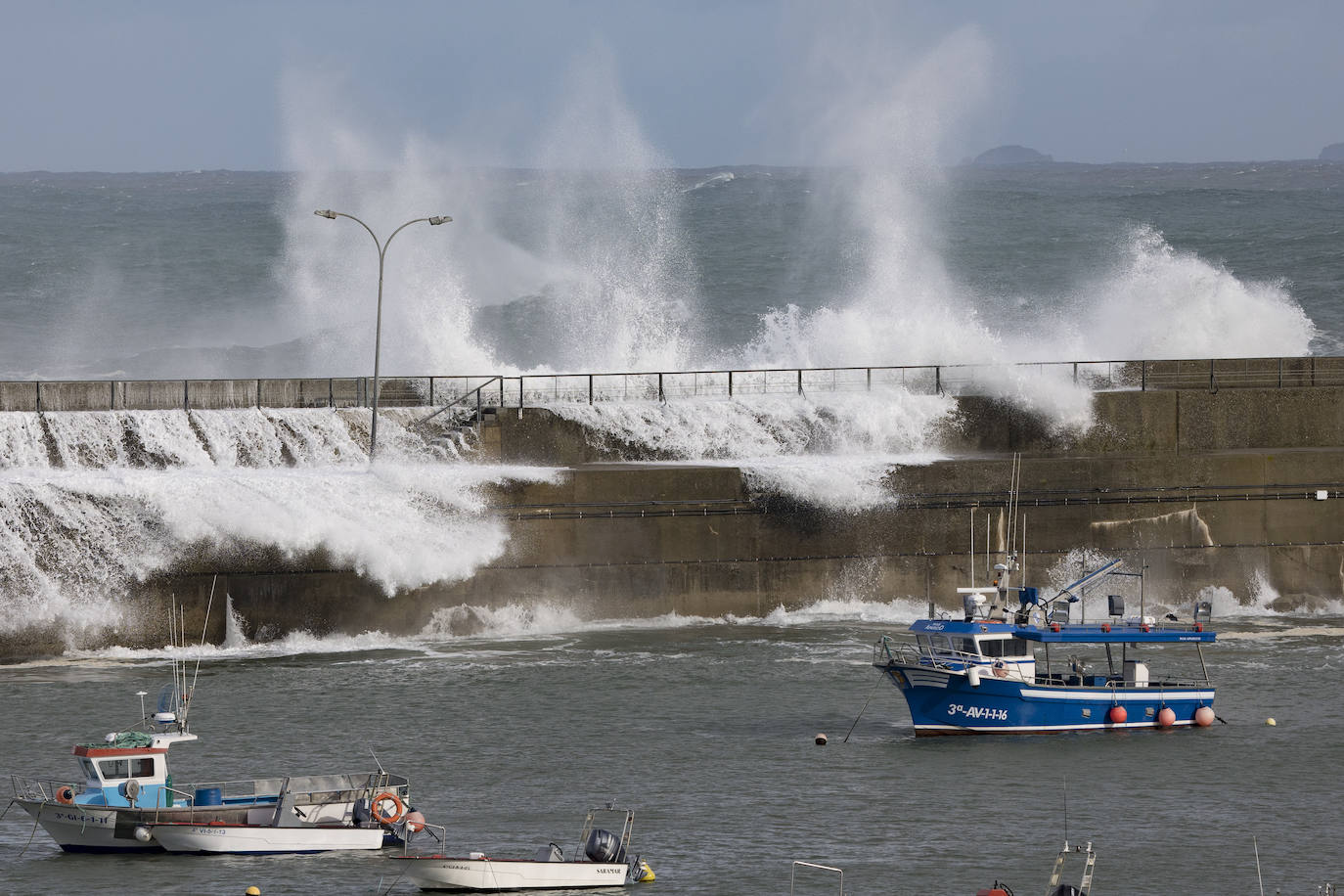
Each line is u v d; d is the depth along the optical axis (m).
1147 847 67.06
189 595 101.94
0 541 99.19
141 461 109.19
